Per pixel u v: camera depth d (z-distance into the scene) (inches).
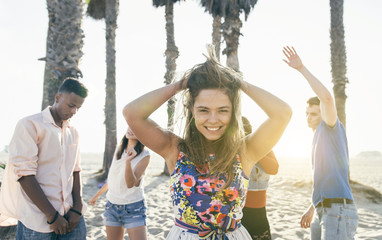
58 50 192.4
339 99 412.2
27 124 84.8
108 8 466.9
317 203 93.7
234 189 57.2
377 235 189.8
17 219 85.3
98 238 179.2
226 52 396.8
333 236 87.8
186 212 55.9
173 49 489.7
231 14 395.5
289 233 199.0
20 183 81.5
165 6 498.6
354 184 378.3
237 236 57.3
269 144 58.4
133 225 114.9
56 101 92.4
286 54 89.2
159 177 491.8
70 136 95.1
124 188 116.0
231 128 57.1
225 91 54.4
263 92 57.6
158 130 59.9
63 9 194.2
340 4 421.4
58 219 83.8
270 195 354.9
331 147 93.6
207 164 57.4
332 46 424.2
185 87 58.4
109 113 465.7
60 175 89.5
